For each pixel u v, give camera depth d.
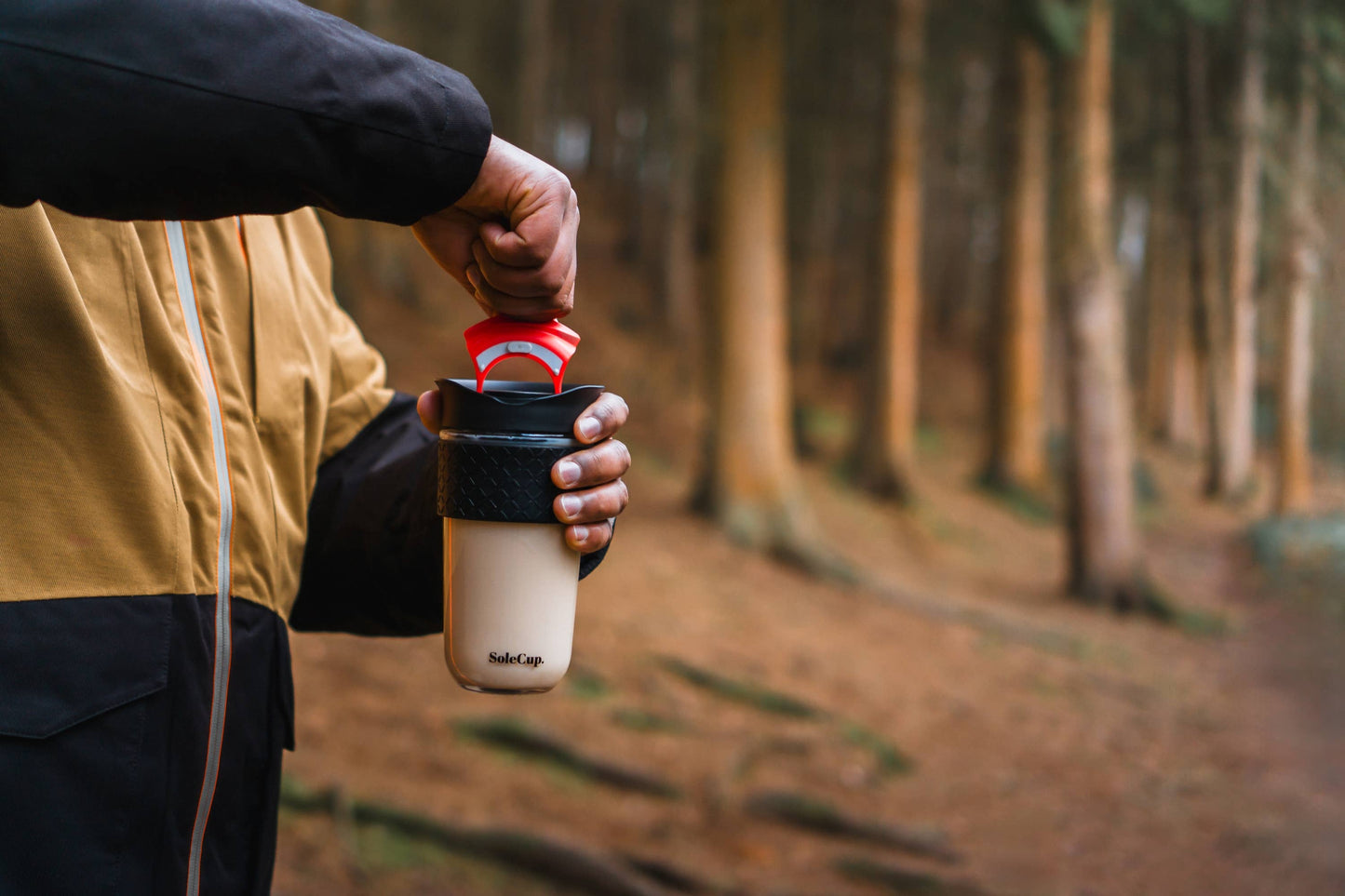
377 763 5.16
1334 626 12.53
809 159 23.72
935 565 15.14
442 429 0.99
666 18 26.42
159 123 0.75
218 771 1.04
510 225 0.90
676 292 24.61
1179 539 20.23
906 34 17.78
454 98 0.86
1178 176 18.73
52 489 0.91
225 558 1.05
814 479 17.17
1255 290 18.78
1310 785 7.44
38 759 0.86
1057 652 11.10
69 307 0.92
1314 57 14.78
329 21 0.84
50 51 0.73
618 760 6.02
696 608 9.73
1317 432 22.89
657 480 14.40
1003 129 20.45
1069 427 13.91
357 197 0.84
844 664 9.21
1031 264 20.36
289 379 1.18
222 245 1.13
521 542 0.96
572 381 18.22
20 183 0.74
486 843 4.53
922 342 35.12
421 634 1.34
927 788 6.95
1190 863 6.00
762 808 5.92
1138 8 13.67
